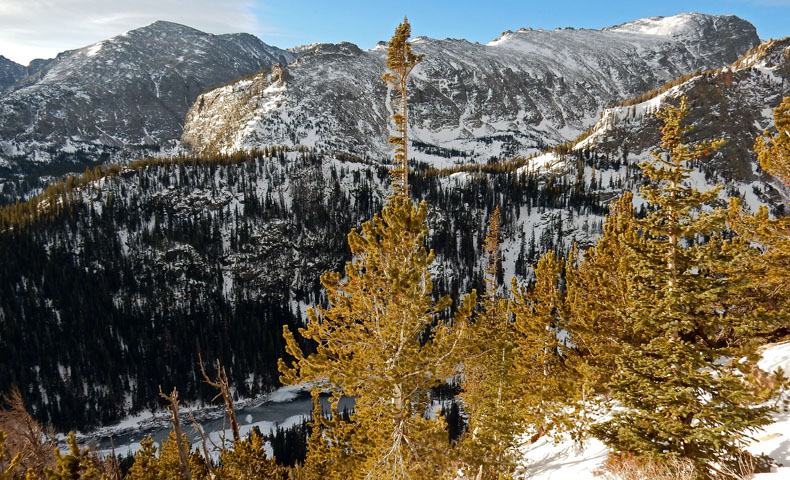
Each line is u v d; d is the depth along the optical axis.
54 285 137.75
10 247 142.88
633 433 10.62
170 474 19.58
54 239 153.62
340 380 12.26
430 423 13.48
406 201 12.81
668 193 10.40
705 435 9.35
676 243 10.38
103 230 163.50
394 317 12.47
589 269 18.56
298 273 179.00
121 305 143.38
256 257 175.62
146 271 157.62
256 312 154.00
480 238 185.38
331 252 186.50
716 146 9.60
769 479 8.04
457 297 145.62
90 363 120.69
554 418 20.25
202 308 151.38
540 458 19.16
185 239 172.12
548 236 180.75
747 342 9.88
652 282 10.89
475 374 21.59
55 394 112.25
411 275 11.79
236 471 20.94
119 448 95.75
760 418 9.26
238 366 126.19
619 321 16.45
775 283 13.89
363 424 14.41
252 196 193.12
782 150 14.12
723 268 10.06
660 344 10.55
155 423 107.19
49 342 123.06
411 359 12.09
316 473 21.70
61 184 186.00
